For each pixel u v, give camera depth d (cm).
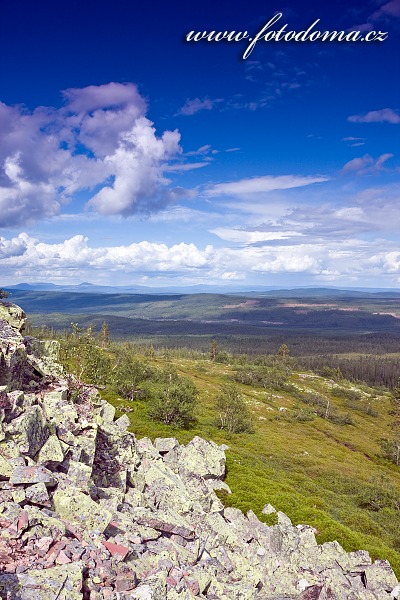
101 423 2741
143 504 2209
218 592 1667
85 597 1220
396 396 14150
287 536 2542
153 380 10362
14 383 2295
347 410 16612
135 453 2734
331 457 9119
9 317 2914
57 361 3222
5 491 1471
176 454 3638
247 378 18288
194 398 8825
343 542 3134
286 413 13750
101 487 2094
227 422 9219
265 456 7519
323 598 2034
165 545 1797
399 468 9719
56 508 1551
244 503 3488
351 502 5725
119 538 1609
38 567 1214
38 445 1834
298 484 5528
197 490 2881
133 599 1289
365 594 2233
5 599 1059
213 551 2044
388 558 2995
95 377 7906
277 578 2138
